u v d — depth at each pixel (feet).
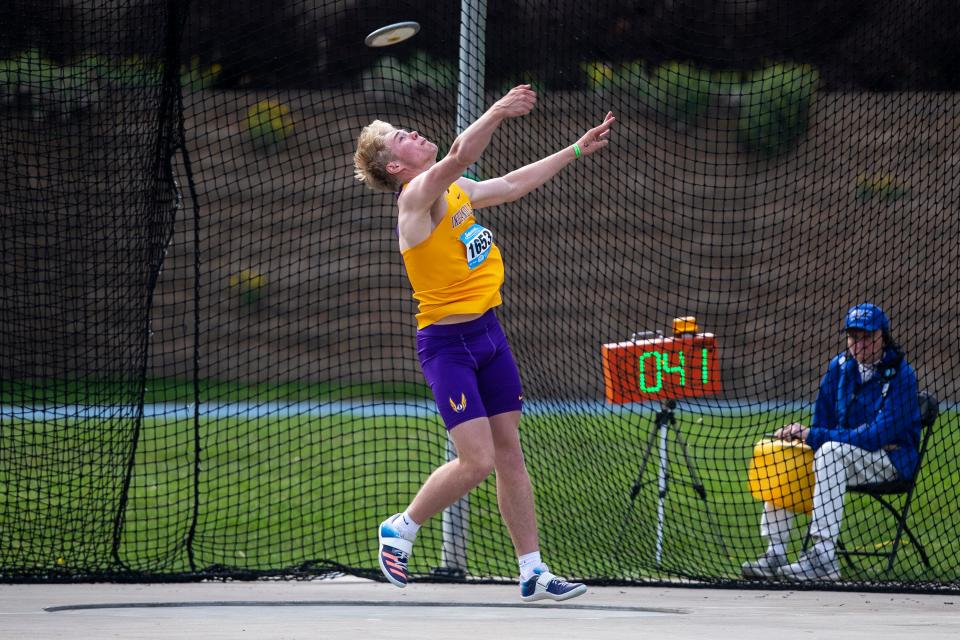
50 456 93.71
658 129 231.91
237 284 251.60
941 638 51.49
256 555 87.10
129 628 52.60
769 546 87.81
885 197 108.58
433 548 90.84
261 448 144.56
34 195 109.29
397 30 62.90
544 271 231.71
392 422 169.17
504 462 61.57
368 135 62.23
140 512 106.32
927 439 89.04
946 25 112.88
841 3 190.08
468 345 59.67
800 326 218.38
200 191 254.47
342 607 65.98
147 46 84.53
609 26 210.59
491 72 140.97
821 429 88.58
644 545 88.79
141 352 84.79
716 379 90.79
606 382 91.20
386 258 256.93
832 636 51.57
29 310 111.75
